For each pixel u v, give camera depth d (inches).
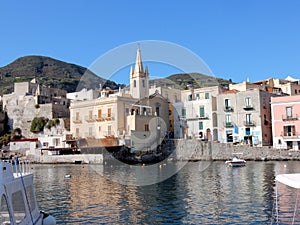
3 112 3661.4
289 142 2534.5
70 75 6998.0
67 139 2723.9
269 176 1435.8
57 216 794.2
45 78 6486.2
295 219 687.1
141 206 871.7
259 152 2394.2
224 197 968.9
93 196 1027.9
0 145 3326.8
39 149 2746.1
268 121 2691.9
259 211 783.1
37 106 3523.6
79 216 788.6
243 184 1214.3
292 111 2544.3
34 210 575.2
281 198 866.8
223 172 1656.0
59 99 3791.8
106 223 725.9
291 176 482.6
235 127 2647.6
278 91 3287.4
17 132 3553.2
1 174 428.1
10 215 432.8
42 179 1547.7
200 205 872.9
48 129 3321.9
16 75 6569.9
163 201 925.8
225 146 2317.9
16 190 481.1
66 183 1375.5
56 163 2583.7
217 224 703.7
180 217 761.0
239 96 2655.0
